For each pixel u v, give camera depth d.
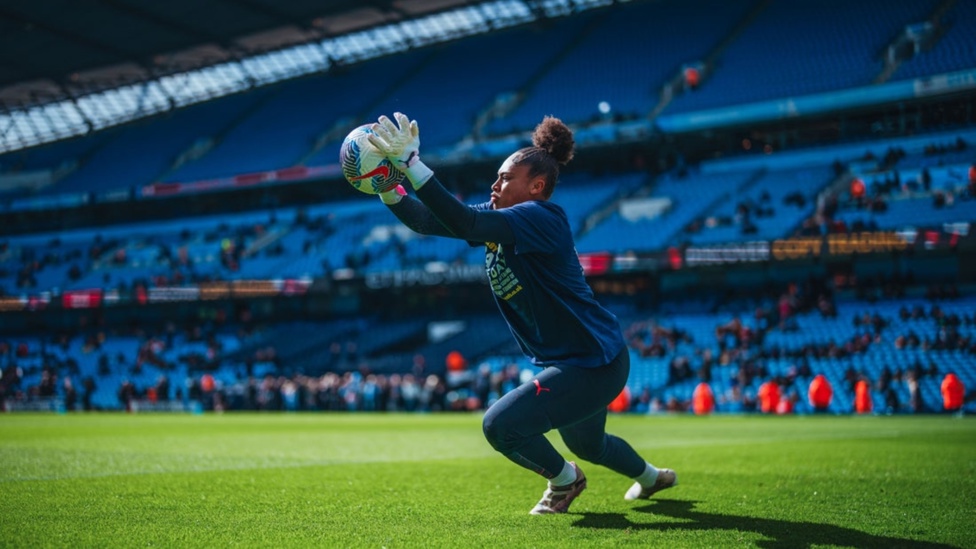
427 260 37.84
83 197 47.22
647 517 4.89
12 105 39.59
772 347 28.38
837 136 35.16
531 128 38.44
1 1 29.56
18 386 38.34
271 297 41.62
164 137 50.09
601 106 38.00
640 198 36.31
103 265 45.66
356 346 39.06
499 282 4.55
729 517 4.91
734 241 31.73
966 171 30.67
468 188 42.19
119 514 4.93
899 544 4.12
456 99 43.16
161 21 33.03
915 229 27.97
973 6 33.84
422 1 34.69
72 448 11.04
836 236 29.23
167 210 48.66
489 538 4.16
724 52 38.38
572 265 4.50
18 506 5.20
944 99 31.27
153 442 12.73
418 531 4.37
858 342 27.22
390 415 28.41
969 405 23.70
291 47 37.50
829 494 6.04
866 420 20.61
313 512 5.09
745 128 35.06
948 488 6.39
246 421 22.83
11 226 50.47
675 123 35.16
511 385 30.27
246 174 44.12
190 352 39.81
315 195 45.44
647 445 11.90
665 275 35.56
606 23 44.09
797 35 37.22
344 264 39.53
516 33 45.88
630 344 31.69
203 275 42.03
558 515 4.95
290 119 47.38
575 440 5.00
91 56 35.62
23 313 46.59
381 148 3.90
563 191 39.19
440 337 39.12
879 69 33.03
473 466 8.62
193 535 4.22
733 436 14.19
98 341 41.75
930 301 29.36
